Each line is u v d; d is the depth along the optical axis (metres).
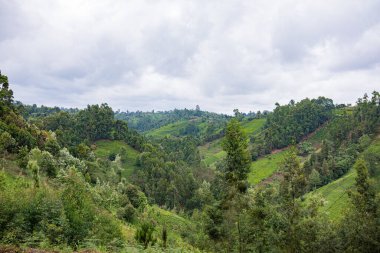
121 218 54.88
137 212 64.62
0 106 76.25
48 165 52.91
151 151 148.38
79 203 17.97
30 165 43.41
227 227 35.59
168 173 128.00
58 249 13.05
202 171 140.75
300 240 34.25
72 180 20.45
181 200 117.88
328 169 118.75
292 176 34.91
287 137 177.75
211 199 83.12
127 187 79.31
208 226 36.72
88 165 95.44
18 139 67.00
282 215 34.44
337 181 109.75
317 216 37.25
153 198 109.31
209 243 39.06
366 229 34.69
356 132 149.00
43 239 13.70
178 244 30.95
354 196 38.97
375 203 37.09
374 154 108.44
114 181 95.75
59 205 16.19
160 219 81.38
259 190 40.03
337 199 94.00
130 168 134.00
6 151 56.03
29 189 16.97
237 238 35.19
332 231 35.09
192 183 120.88
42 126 136.00
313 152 151.00
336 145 149.88
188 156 164.50
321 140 174.38
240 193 35.19
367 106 160.50
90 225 17.11
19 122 77.81
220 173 37.00
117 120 167.25
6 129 65.94
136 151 153.50
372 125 146.00
